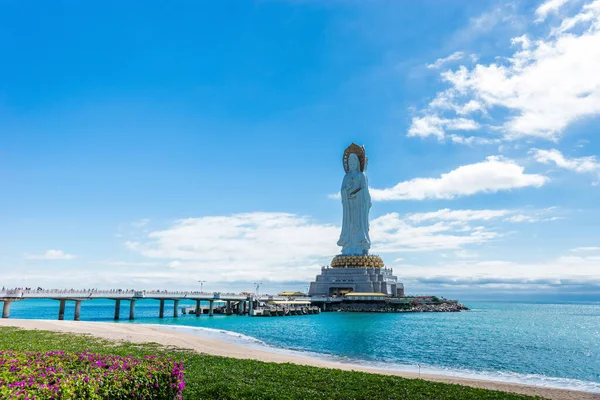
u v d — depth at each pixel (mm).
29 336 53094
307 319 136375
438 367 55031
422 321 138000
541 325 150375
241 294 165125
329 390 30484
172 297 132750
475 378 48375
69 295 105688
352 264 196750
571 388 44281
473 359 62469
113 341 53156
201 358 41469
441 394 31016
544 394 36938
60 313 105125
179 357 41875
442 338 88812
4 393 14914
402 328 109250
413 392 31188
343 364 50375
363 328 105875
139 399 18859
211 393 28188
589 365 59281
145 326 88125
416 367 54062
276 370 36531
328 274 198000
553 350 75062
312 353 62625
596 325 161250
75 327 72250
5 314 93875
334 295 193625
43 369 18828
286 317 146250
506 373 52375
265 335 87188
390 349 69562
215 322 123438
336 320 132250
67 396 16297
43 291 100438
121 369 19875
